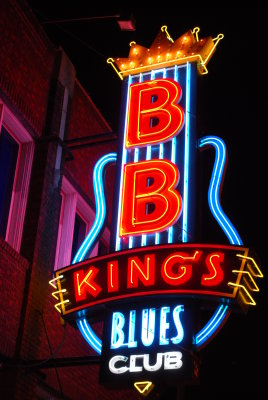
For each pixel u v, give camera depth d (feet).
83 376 50.72
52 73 52.54
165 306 40.14
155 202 43.83
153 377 38.32
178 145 45.93
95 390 52.37
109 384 39.29
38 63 50.60
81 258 44.24
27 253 45.29
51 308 46.83
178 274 39.63
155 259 40.57
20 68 48.08
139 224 43.39
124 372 38.91
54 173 49.42
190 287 39.17
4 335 41.39
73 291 42.11
